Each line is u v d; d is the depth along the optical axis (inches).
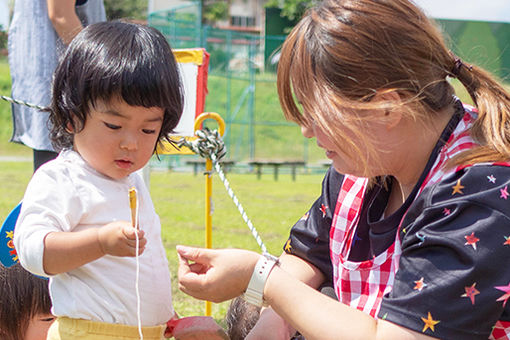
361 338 54.4
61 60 65.8
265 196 380.5
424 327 53.2
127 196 67.9
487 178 54.4
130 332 65.6
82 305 64.0
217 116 100.0
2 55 821.2
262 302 59.4
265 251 64.2
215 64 575.8
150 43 65.4
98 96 61.7
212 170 94.0
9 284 83.1
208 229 95.1
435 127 59.6
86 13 119.7
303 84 58.5
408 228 59.5
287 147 666.8
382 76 56.1
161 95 63.4
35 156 118.2
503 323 55.7
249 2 1301.7
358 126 56.4
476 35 391.9
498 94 60.4
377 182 68.4
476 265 52.1
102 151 63.9
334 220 71.0
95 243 59.0
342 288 68.2
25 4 116.5
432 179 57.9
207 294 60.4
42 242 60.2
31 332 84.5
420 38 57.3
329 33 57.0
